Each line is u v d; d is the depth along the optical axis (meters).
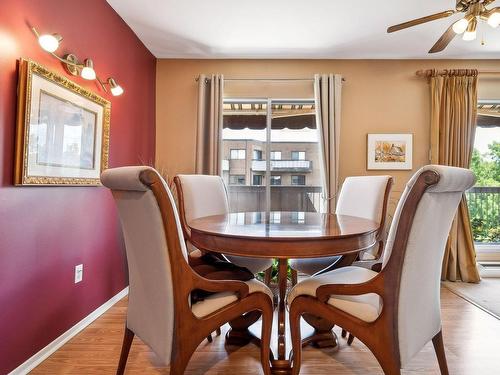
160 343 1.14
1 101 1.40
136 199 1.10
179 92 3.42
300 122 3.63
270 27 2.73
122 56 2.63
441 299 2.58
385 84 3.35
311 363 1.62
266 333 1.36
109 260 2.41
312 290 1.32
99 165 2.20
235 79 3.38
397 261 1.08
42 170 1.63
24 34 1.53
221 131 3.26
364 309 1.19
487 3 1.78
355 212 2.24
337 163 3.20
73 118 1.90
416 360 1.66
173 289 1.11
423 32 2.77
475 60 3.31
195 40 2.99
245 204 3.65
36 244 1.62
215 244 1.38
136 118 2.93
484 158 3.46
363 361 1.64
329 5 2.39
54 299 1.77
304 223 1.67
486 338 1.91
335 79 3.23
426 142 3.31
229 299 1.29
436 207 1.07
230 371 1.55
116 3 2.38
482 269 3.25
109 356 1.68
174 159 3.42
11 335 1.47
